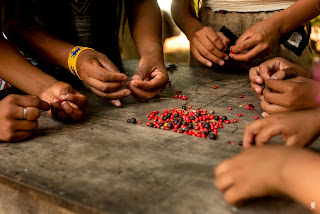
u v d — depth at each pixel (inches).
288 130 41.1
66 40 91.3
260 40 78.4
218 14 104.9
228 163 36.2
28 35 81.0
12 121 53.6
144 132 58.2
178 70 110.6
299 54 96.6
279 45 98.3
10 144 54.9
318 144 50.6
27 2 87.2
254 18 98.5
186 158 47.2
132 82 71.9
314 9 80.8
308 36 98.0
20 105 55.4
